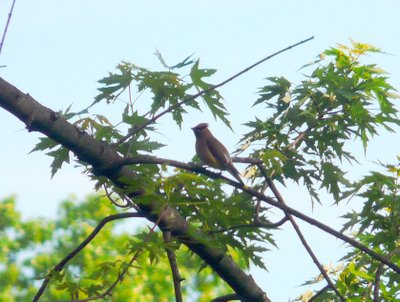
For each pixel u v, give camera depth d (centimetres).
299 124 1288
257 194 1116
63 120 1016
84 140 1027
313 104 1299
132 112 1136
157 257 944
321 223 1139
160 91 1130
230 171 1409
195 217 1125
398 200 1262
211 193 1031
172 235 1070
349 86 1281
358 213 1284
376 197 1273
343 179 1273
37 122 998
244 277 1161
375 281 1229
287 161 1270
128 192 1008
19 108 981
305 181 1276
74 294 980
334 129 1271
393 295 1280
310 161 1273
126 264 957
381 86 1276
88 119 1134
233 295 1173
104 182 1130
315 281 1295
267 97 1308
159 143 1137
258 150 1284
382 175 1273
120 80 1127
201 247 1119
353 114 1264
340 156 1284
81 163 1137
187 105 1140
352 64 1307
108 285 980
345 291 1287
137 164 1103
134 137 1134
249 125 1295
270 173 1212
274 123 1291
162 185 999
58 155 1134
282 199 1220
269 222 1231
